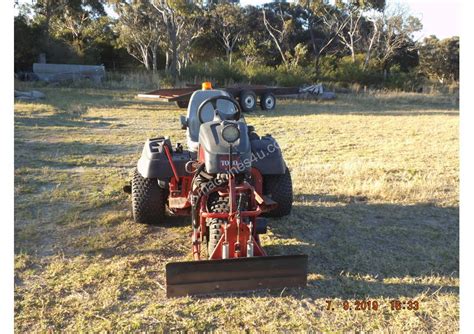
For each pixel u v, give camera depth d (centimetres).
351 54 3947
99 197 555
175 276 321
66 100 1677
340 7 3647
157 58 4138
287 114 1552
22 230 450
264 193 466
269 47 4166
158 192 451
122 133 1040
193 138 477
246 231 337
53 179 632
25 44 2897
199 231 371
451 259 401
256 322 301
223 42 4547
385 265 386
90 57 3444
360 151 891
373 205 545
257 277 330
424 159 817
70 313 312
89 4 3825
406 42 3931
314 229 465
